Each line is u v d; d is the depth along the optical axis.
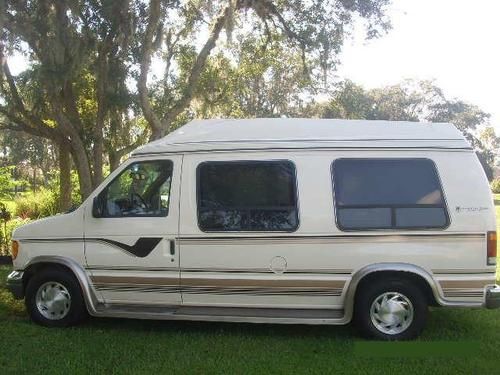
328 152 5.52
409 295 5.36
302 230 5.40
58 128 14.76
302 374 4.58
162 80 17.22
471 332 5.80
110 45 13.45
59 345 5.29
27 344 5.32
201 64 15.88
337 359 4.95
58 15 12.23
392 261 5.29
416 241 5.31
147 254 5.66
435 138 5.52
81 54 12.61
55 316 5.93
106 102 13.91
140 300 5.75
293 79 27.00
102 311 5.71
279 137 5.65
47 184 24.00
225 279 5.52
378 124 5.73
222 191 5.59
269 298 5.50
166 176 5.74
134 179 5.82
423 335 5.67
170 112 15.69
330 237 5.37
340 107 21.36
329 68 16.67
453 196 5.34
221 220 5.53
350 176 5.46
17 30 11.88
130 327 5.96
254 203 5.52
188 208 5.60
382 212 5.37
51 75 12.21
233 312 5.51
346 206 5.39
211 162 5.65
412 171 5.43
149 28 13.39
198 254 5.55
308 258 5.40
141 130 17.14
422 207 5.34
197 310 5.60
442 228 5.29
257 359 4.94
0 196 13.09
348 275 5.36
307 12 15.98
